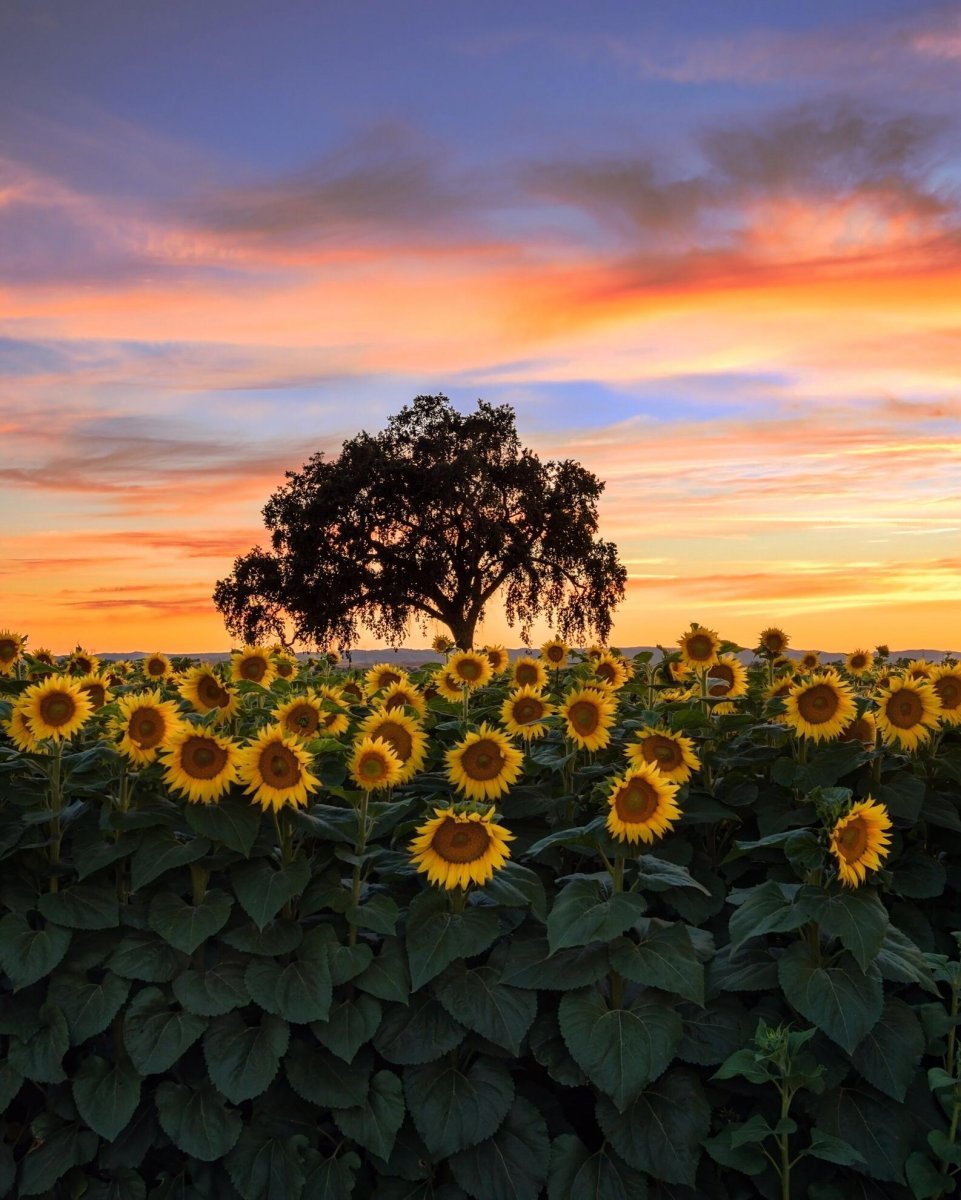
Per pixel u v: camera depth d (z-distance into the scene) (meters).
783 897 4.09
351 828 4.33
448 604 58.41
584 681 6.91
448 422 60.03
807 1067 3.98
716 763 5.16
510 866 4.35
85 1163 4.17
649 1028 3.96
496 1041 3.97
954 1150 3.87
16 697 5.50
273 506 60.34
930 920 5.05
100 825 4.14
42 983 4.25
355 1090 4.05
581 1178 4.02
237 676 6.44
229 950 4.31
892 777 5.09
